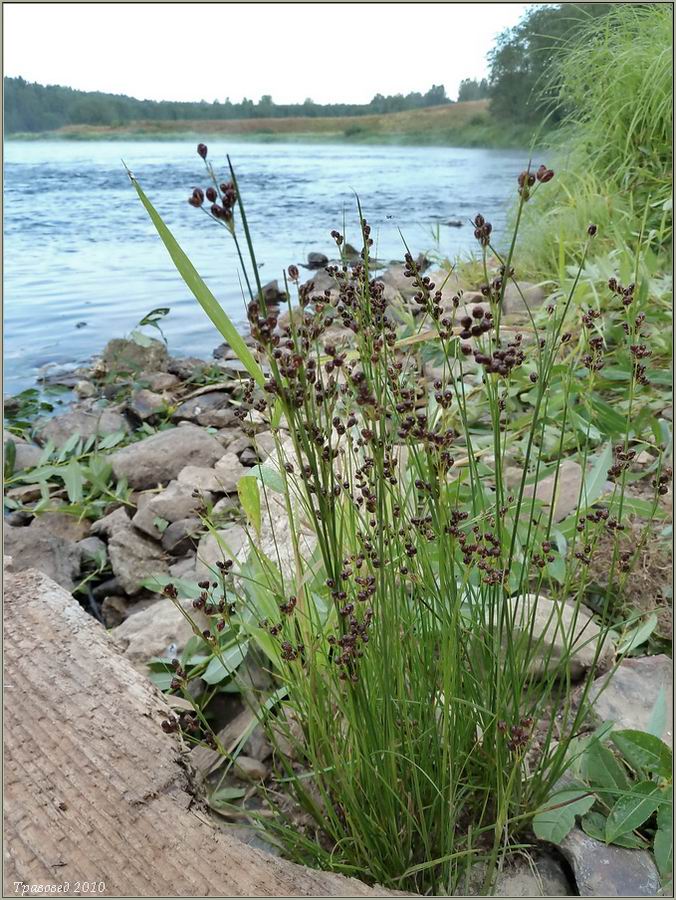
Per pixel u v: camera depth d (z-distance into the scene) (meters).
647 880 1.13
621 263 3.12
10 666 1.28
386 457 1.17
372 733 1.10
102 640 1.37
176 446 2.69
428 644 1.21
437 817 1.18
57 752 1.13
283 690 1.34
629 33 4.74
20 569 1.98
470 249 4.32
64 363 3.91
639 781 1.24
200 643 1.62
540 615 1.58
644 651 1.62
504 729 1.04
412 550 1.13
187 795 1.09
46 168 10.09
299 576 1.18
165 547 2.18
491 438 2.38
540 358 1.15
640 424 2.20
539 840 1.22
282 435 2.42
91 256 6.16
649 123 4.27
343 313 1.19
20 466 2.76
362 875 1.15
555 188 4.60
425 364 2.88
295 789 1.25
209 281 5.23
